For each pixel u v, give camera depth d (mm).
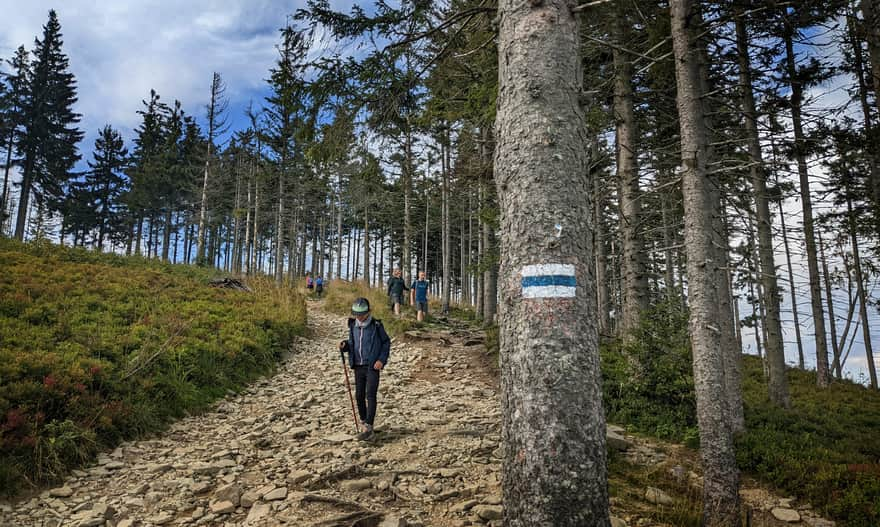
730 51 8484
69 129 41531
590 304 2467
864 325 16797
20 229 37000
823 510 4973
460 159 13336
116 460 5223
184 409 7172
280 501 4121
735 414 7117
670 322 8312
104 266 15789
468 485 4512
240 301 14680
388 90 5082
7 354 6293
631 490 4895
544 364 2309
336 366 11148
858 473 5309
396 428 6527
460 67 5660
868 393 14727
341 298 21547
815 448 6473
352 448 5617
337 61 4766
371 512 3801
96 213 42719
